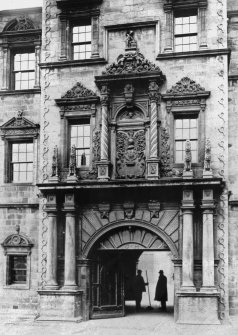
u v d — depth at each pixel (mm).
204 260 25531
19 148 31625
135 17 28859
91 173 28016
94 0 29328
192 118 27750
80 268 27609
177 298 25922
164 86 27906
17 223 30531
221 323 25156
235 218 28609
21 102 31609
